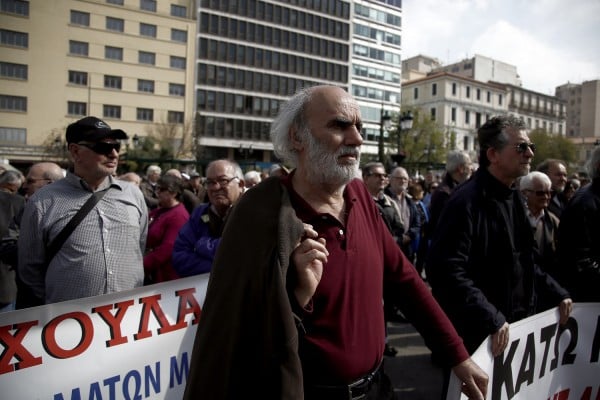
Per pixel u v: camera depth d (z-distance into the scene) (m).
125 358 2.47
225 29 53.53
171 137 41.19
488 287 2.51
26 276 2.60
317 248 1.42
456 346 1.84
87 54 46.50
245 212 1.47
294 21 58.06
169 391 2.64
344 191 1.80
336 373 1.52
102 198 2.70
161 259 3.83
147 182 9.16
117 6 47.50
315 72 59.62
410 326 5.66
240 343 1.37
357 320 1.59
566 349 2.68
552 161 5.38
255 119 55.47
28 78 44.03
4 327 2.09
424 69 86.31
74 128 2.62
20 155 42.69
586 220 3.06
